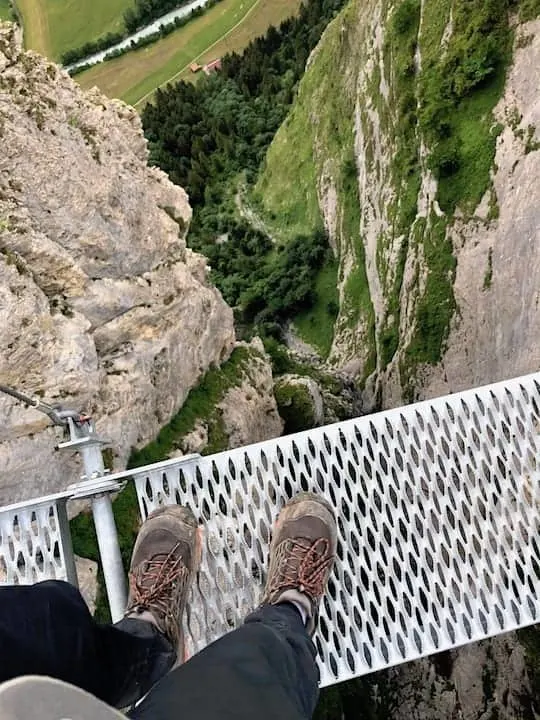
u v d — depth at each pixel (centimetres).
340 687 1148
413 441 533
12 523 488
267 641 311
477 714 1188
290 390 1523
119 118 1139
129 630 402
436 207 1692
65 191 856
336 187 2802
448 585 505
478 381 1534
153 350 999
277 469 525
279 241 3177
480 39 1587
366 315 2317
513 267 1432
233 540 528
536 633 1066
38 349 746
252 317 3000
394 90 2094
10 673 262
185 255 1225
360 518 516
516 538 519
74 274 841
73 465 784
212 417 1148
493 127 1548
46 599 302
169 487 513
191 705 254
